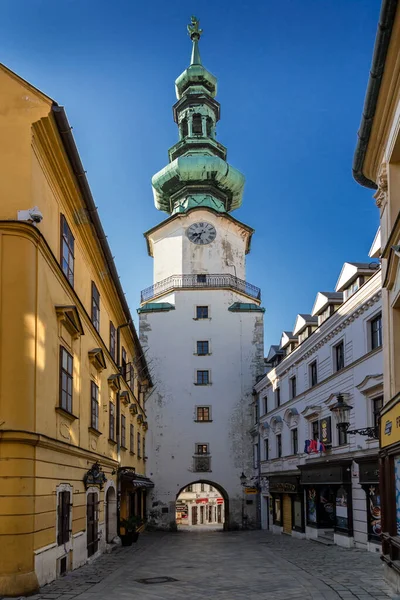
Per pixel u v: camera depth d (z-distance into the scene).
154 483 44.97
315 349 30.97
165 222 50.81
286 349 39.91
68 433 16.83
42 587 13.73
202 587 15.05
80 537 18.12
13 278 13.52
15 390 13.10
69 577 15.77
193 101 54.03
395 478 13.04
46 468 14.34
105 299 24.77
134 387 36.78
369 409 23.95
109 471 24.89
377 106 12.77
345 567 18.78
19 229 13.63
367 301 24.03
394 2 9.88
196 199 51.50
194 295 48.44
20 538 12.65
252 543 30.73
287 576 17.08
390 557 13.35
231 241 50.78
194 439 45.72
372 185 15.77
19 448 12.92
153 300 49.84
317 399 30.33
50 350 15.06
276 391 39.56
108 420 24.67
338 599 12.81
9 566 12.43
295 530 33.94
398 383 13.67
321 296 31.25
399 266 12.55
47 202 15.41
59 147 15.27
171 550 26.41
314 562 20.48
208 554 24.42
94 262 21.61
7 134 14.11
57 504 15.27
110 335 26.33
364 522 23.98
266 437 41.91
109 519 26.08
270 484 39.78
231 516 44.44
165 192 53.28
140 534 39.91
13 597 12.21
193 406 46.31
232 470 45.34
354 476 25.03
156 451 45.50
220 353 47.31
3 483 12.71
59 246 16.53
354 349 25.58
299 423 33.66
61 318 15.95
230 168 51.78
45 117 14.24
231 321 47.91
